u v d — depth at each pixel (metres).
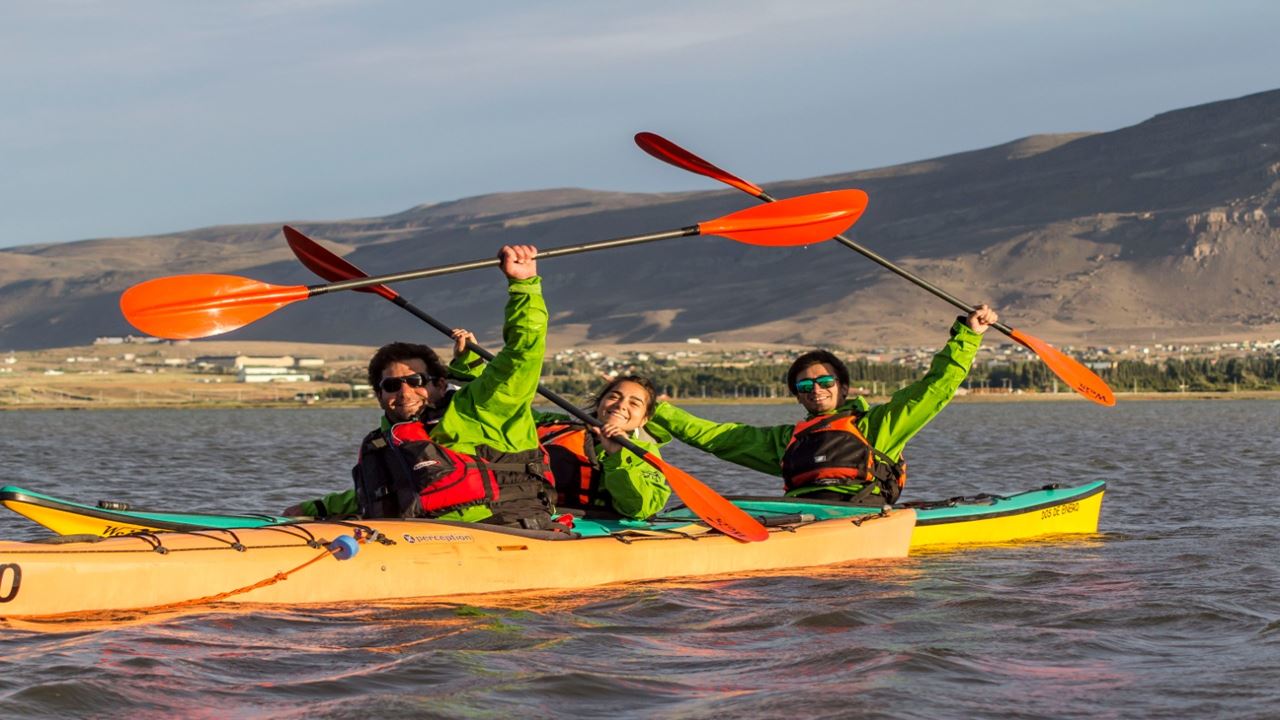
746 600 10.23
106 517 10.62
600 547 10.66
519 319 9.91
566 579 10.43
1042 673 8.00
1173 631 9.29
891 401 13.33
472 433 10.45
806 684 7.67
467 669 7.93
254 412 160.88
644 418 11.56
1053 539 14.51
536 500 10.69
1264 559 12.91
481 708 7.14
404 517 10.28
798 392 13.28
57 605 8.84
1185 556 13.14
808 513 12.60
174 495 24.44
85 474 31.50
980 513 14.04
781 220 12.83
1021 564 12.38
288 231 12.74
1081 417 97.12
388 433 10.45
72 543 9.11
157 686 7.45
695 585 10.77
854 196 13.29
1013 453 41.06
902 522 12.77
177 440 58.41
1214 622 9.56
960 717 7.04
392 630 8.88
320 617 9.18
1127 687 7.64
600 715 7.05
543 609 9.66
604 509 11.71
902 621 9.57
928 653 8.43
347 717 6.95
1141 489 23.81
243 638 8.55
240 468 34.22
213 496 24.23
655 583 10.80
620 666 8.09
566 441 11.66
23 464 36.62
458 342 11.60
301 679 7.66
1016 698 7.40
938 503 14.27
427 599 9.80
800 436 13.16
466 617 9.29
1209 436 53.94
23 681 7.43
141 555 9.16
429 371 10.48
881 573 11.62
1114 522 17.02
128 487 26.61
